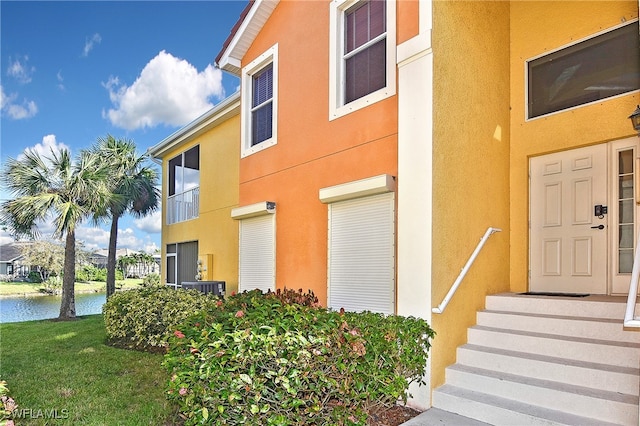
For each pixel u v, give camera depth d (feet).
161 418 13.34
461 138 15.71
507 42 19.65
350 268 17.78
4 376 18.02
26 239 44.42
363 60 18.81
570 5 18.08
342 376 9.95
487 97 17.71
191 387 8.74
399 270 14.62
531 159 18.89
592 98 17.20
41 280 96.22
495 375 13.08
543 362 12.65
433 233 13.78
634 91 15.94
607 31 16.88
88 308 58.54
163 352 22.54
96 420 13.16
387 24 17.13
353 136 18.31
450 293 13.89
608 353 12.20
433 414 12.69
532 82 19.20
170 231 44.09
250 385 8.67
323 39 20.57
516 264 18.65
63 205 40.68
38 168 41.88
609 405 10.70
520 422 11.36
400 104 15.20
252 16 24.86
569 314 14.44
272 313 11.09
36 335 29.01
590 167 17.15
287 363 9.11
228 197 33.53
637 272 9.43
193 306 22.52
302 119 21.54
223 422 8.58
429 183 13.89
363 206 17.38
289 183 22.08
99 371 18.80
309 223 20.43
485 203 17.10
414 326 12.92
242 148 26.63
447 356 14.16
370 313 14.35
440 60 14.69
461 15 16.20
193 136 38.78
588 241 16.99
